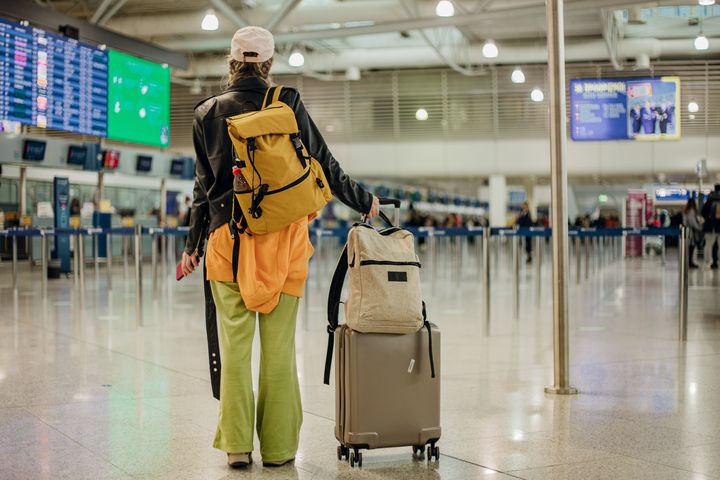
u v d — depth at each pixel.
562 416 3.67
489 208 23.00
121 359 5.41
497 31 19.88
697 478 2.72
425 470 2.85
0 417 3.71
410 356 2.92
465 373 4.85
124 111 12.41
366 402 2.87
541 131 22.59
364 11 15.27
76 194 18.83
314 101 23.66
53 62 11.15
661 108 16.39
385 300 2.86
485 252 6.68
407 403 2.91
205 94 23.56
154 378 4.70
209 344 3.03
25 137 13.91
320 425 3.55
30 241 16.14
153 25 16.47
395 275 2.89
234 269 2.87
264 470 2.87
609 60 21.42
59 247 14.55
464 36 20.31
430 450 2.97
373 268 2.87
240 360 2.91
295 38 15.23
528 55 20.38
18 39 10.61
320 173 2.90
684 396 4.11
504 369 4.99
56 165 14.54
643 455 3.01
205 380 4.64
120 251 19.92
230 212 2.90
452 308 8.91
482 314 8.26
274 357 2.93
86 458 3.02
